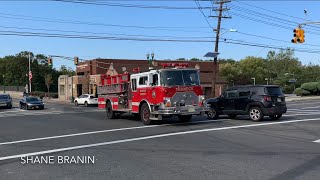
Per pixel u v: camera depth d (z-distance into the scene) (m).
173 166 9.02
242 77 95.75
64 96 75.44
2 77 128.62
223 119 21.22
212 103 21.69
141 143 12.84
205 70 76.31
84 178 8.05
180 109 18.39
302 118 21.03
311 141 12.65
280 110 19.69
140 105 20.11
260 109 19.61
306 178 7.65
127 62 72.50
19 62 120.69
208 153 10.65
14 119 25.23
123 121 21.53
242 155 10.23
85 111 33.31
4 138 15.12
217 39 39.81
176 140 13.34
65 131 17.05
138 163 9.48
